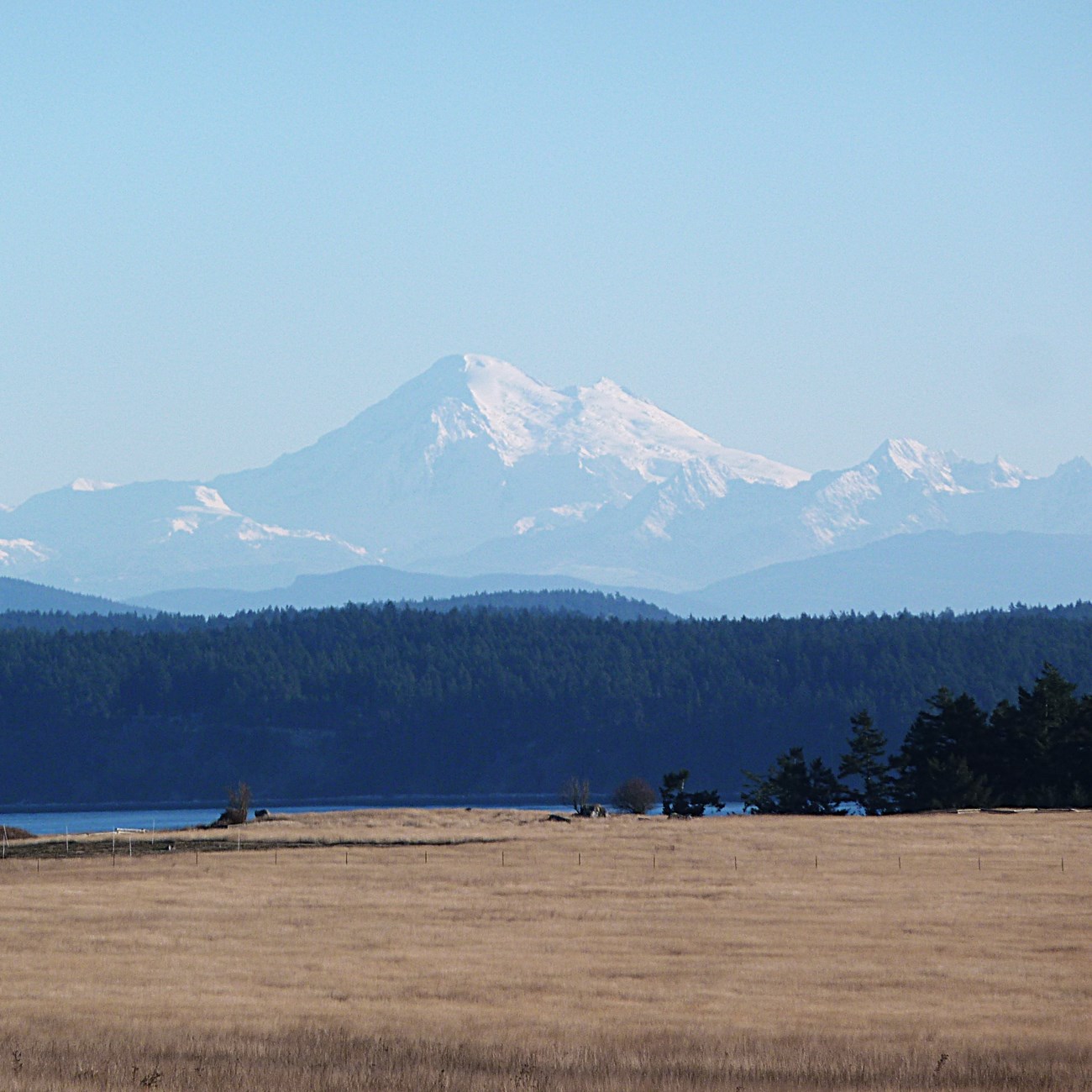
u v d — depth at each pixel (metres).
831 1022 149.50
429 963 184.50
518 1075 120.06
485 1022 148.50
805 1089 119.00
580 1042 138.00
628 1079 120.69
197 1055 129.25
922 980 173.00
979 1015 153.62
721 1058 130.25
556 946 198.50
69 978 174.00
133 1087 115.38
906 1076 123.50
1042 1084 121.88
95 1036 139.62
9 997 161.50
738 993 165.88
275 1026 145.88
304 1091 115.50
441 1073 120.44
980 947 196.75
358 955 191.12
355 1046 134.00
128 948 197.00
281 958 189.12
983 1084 122.06
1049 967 181.88
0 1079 117.56
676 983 171.38
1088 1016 153.25
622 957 189.62
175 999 161.12
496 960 186.88
